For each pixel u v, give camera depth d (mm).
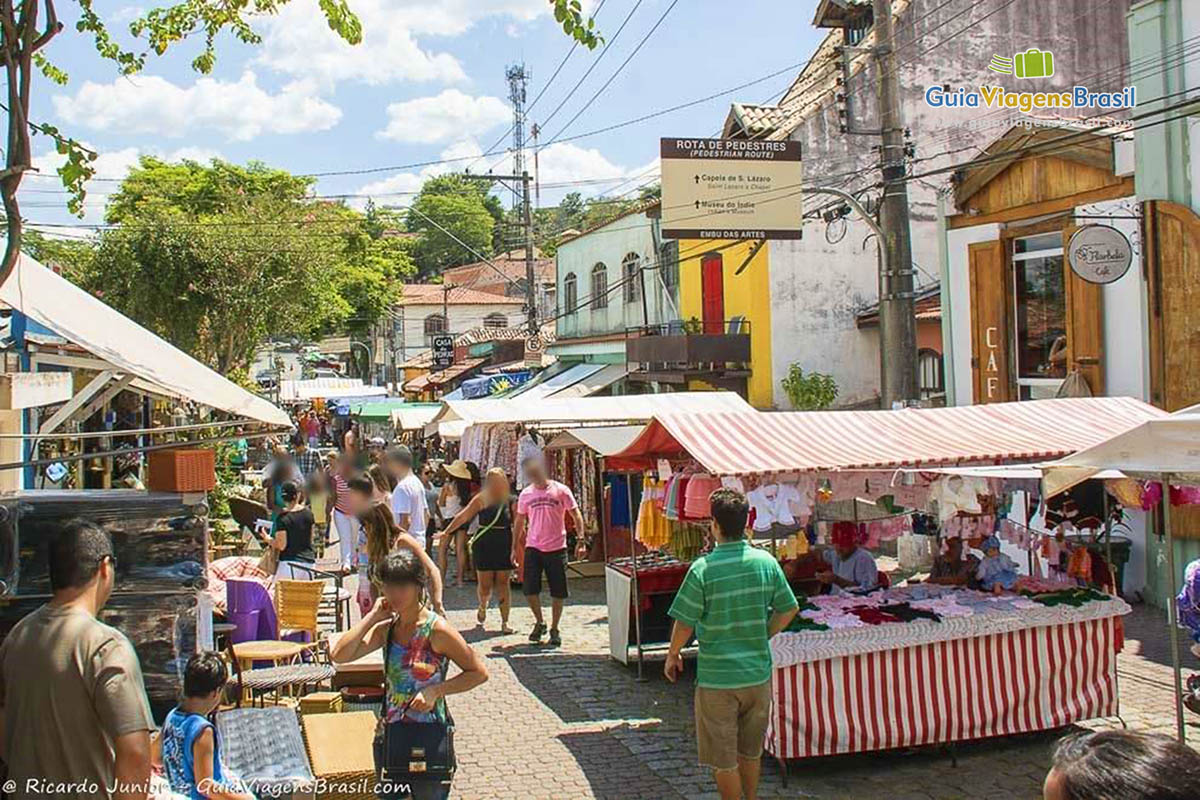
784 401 21234
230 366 28922
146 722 3619
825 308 21516
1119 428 8742
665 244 25719
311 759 5680
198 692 4895
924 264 21500
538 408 14438
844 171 21312
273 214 30094
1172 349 11258
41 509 5539
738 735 6020
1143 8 11695
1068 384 12586
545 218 64750
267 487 16438
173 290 27156
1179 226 11172
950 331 14984
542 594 13727
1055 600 7656
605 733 7934
